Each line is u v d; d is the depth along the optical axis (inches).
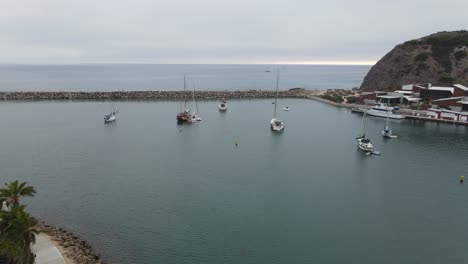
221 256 1983.3
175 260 1940.2
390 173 3390.7
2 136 4653.1
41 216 2401.6
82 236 2149.4
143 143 4379.9
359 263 1946.4
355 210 2581.2
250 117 6284.5
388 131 4877.0
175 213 2481.5
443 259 2004.2
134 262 1907.0
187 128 5275.6
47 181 3056.1
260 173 3334.2
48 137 4621.1
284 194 2847.0
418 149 4276.6
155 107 7239.2
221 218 2418.8
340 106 7711.6
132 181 3078.2
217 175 3260.3
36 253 1870.1
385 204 2691.9
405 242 2167.8
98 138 4608.8
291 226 2325.3
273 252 2031.3
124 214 2454.5
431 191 2960.1
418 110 6510.8
